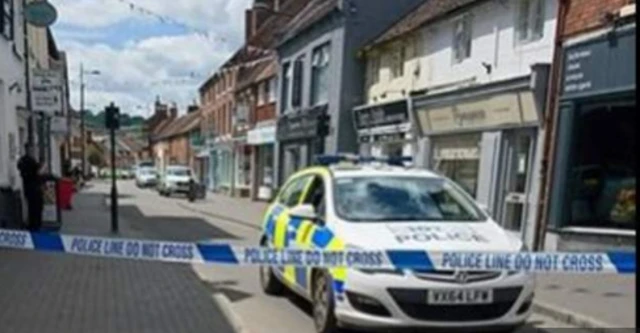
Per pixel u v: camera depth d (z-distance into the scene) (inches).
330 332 293.9
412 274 266.2
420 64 802.8
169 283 404.5
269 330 311.7
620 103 484.1
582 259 276.1
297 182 382.9
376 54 925.8
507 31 631.2
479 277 267.9
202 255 287.3
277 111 1322.6
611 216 503.8
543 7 585.3
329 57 1048.2
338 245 283.3
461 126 699.4
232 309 343.9
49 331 291.9
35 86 698.8
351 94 986.7
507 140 628.4
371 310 269.4
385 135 880.3
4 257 478.3
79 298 356.5
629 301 361.1
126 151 4097.0
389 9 995.9
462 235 284.2
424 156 776.9
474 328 267.1
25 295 359.9
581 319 327.0
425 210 311.7
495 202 631.2
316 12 1152.8
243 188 1621.6
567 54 536.1
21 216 665.6
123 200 1400.1
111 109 720.3
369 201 314.3
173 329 300.7
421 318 265.1
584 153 525.0
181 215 1016.2
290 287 357.1
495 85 619.8
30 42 884.0
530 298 279.3
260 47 1555.1
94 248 287.3
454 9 700.7
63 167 1545.3
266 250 285.6
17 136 713.6
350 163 372.2
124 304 346.0
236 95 1672.0
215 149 1967.3
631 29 466.9
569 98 530.6
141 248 286.4
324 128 940.6
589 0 513.7
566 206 533.0
